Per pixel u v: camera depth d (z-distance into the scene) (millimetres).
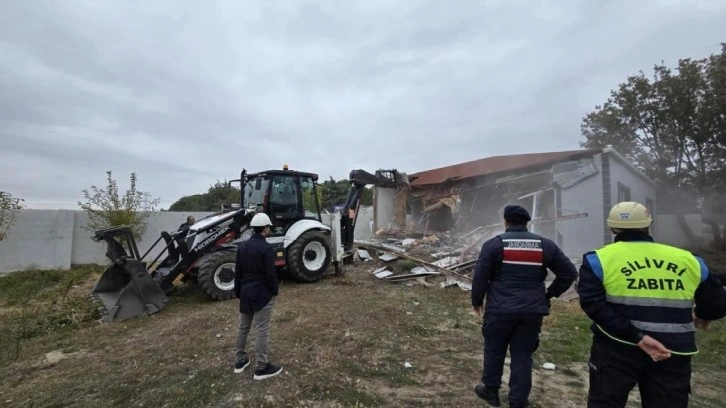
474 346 4438
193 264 6641
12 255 9578
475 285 2957
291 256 7555
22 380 3629
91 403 3152
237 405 3051
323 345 4324
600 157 10070
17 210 9656
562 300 6637
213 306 6141
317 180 8656
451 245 11414
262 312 3500
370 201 24297
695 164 14969
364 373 3637
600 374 2133
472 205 13023
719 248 14359
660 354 1908
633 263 2074
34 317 5598
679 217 15562
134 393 3305
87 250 10742
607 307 2059
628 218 2172
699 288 2051
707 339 4797
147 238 11672
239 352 3648
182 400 3143
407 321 5332
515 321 2814
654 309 1997
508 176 12219
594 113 17453
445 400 3150
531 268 2857
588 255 2229
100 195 10828
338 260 8633
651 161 15969
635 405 3121
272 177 7660
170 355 4109
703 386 3547
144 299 5773
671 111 14547
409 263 9031
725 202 14086
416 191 15680
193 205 25453
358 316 5453
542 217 10453
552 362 3994
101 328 5133
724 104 12688
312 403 3090
